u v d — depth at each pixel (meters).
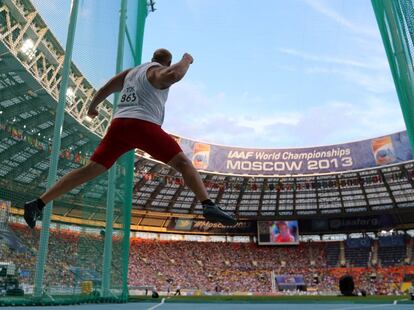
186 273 50.34
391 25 7.02
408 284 46.06
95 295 6.87
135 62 9.65
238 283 49.72
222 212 2.58
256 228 56.44
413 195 50.56
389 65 7.37
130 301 9.04
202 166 53.81
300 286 49.62
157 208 54.47
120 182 8.27
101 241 7.24
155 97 2.83
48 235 5.89
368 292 46.62
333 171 52.66
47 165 6.20
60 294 6.05
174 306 6.00
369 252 52.38
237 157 55.16
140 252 52.06
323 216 55.31
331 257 53.31
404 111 6.93
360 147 52.66
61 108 6.29
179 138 54.28
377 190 52.50
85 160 6.91
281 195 56.16
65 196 6.63
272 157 55.28
